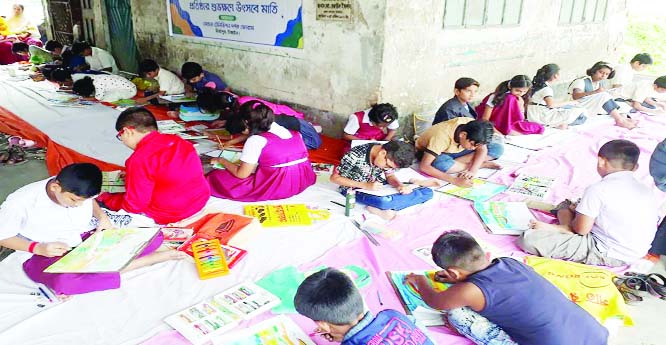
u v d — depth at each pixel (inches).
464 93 190.1
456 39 227.1
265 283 107.2
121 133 127.6
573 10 293.9
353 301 71.5
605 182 115.3
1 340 89.0
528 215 141.9
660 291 111.7
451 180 163.3
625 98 278.7
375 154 142.9
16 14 474.0
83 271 93.4
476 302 81.4
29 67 368.8
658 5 442.3
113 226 118.1
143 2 312.5
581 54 314.7
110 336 91.2
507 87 223.3
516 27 258.5
